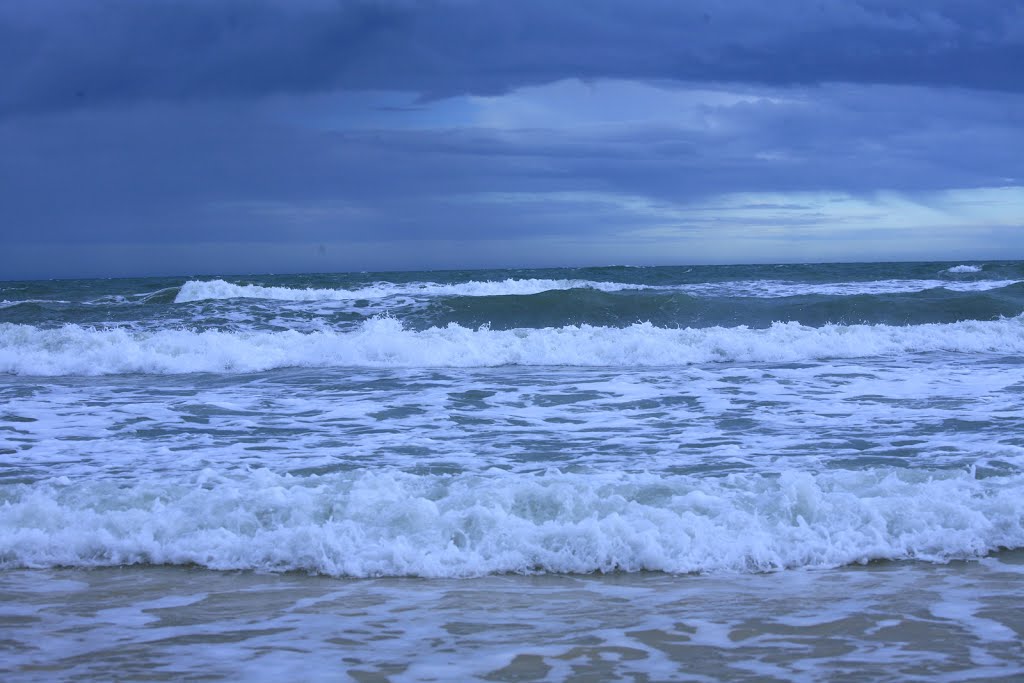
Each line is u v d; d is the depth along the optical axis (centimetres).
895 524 537
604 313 1916
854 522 539
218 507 564
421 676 357
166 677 358
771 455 734
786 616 422
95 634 405
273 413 960
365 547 512
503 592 464
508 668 365
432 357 1338
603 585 475
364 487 602
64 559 518
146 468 711
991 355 1363
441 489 593
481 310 1916
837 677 353
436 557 504
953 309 1881
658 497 577
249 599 455
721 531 525
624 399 1020
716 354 1352
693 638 396
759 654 377
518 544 514
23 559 517
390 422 908
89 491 602
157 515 554
